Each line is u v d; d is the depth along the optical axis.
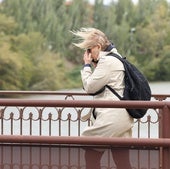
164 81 118.75
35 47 96.88
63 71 100.81
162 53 120.75
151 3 129.38
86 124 9.49
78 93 10.20
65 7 113.88
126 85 6.59
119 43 118.69
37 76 94.38
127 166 5.88
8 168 6.07
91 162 5.93
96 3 119.81
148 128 8.62
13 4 102.69
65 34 108.88
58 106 5.83
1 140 5.75
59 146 5.98
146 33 121.50
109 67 6.57
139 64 119.31
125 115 6.47
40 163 6.02
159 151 5.84
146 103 5.76
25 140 5.73
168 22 124.50
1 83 87.94
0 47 90.19
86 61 6.89
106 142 5.66
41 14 107.38
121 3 126.31
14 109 9.23
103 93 6.64
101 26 118.38
